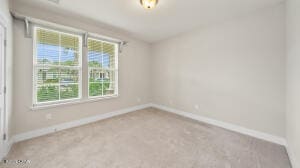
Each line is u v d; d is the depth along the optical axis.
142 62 4.53
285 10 2.25
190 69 3.70
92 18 2.89
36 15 2.42
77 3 2.33
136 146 2.21
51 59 2.64
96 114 3.37
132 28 3.44
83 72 3.08
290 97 2.01
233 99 2.92
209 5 2.43
